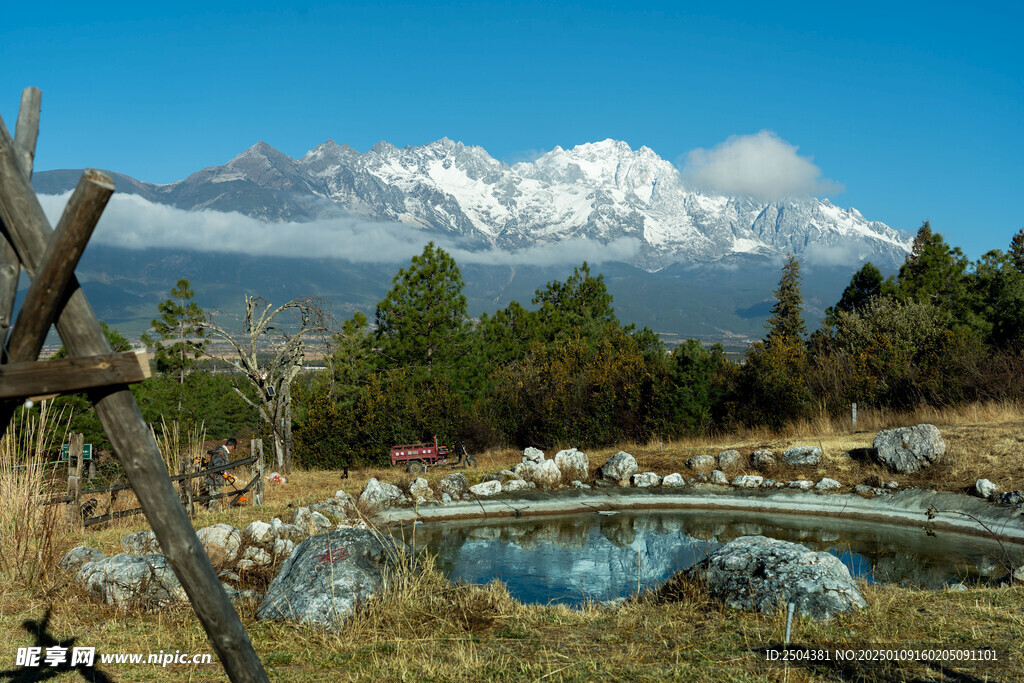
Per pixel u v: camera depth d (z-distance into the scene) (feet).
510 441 88.33
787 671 15.29
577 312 128.98
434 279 98.73
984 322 99.09
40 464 30.63
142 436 9.03
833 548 46.06
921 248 151.53
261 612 21.75
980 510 52.03
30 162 9.43
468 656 17.02
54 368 8.45
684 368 86.12
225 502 53.26
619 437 84.69
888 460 62.80
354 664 16.97
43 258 8.47
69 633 19.49
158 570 22.93
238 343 69.92
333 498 56.39
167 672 16.30
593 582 37.06
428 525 56.18
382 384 89.86
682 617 20.43
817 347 121.39
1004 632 17.74
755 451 71.72
